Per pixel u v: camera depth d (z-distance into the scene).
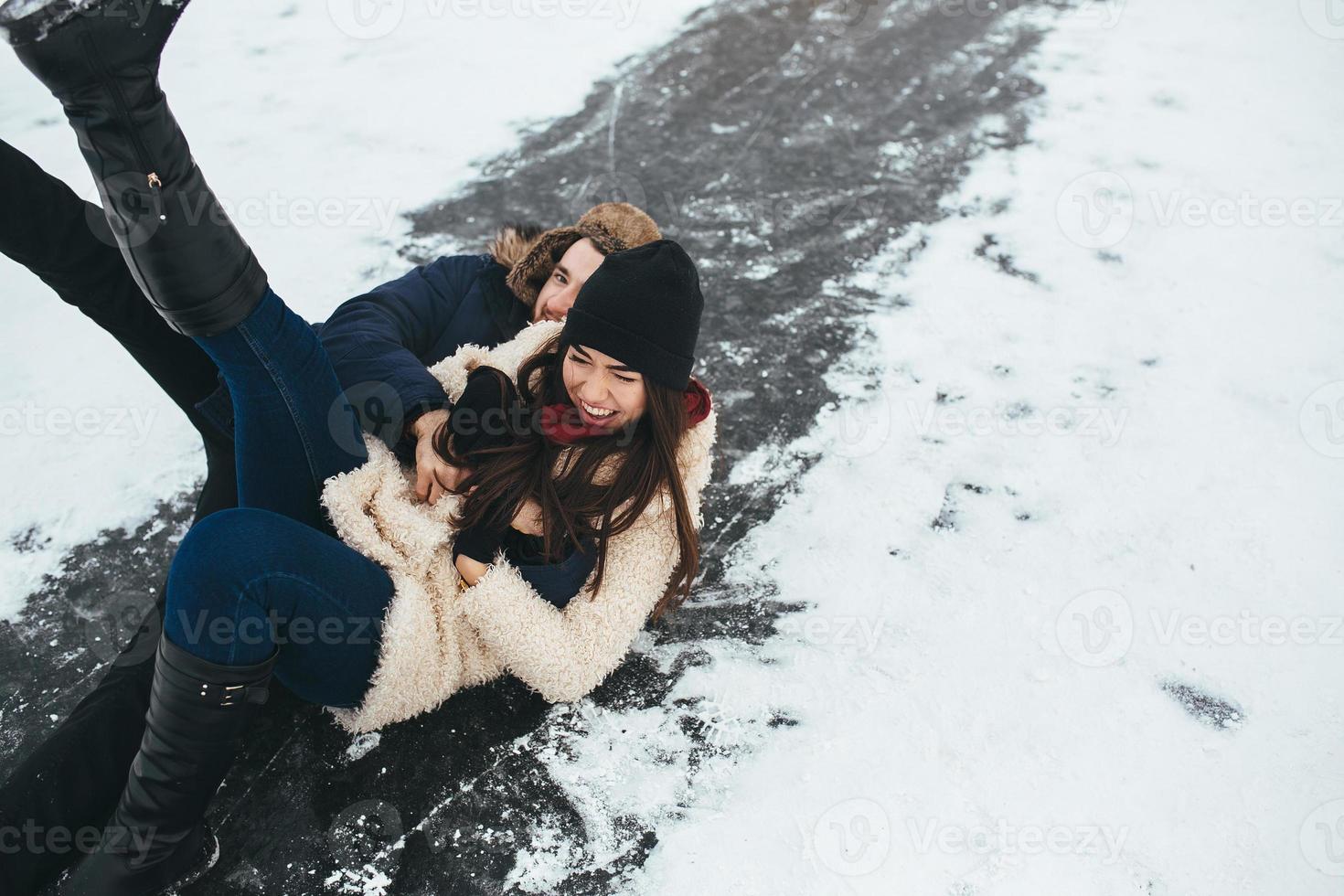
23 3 1.08
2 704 1.78
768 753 1.77
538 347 1.72
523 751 1.75
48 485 2.18
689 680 1.89
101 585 2.00
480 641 1.71
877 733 1.81
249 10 4.21
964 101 3.88
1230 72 4.19
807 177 3.38
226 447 1.79
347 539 1.59
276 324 1.47
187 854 1.50
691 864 1.60
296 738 1.73
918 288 2.96
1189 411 2.58
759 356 2.67
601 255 1.97
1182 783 1.74
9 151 1.51
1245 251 3.16
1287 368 2.72
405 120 3.52
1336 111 3.92
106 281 1.63
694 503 1.76
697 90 3.80
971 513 2.28
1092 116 3.85
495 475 1.59
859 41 4.21
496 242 2.14
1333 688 1.91
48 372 2.49
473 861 1.60
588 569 1.69
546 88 3.75
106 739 1.49
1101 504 2.31
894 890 1.57
